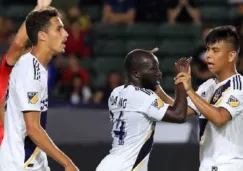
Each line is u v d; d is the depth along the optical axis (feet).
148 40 121.08
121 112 47.09
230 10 127.65
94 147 72.84
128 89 47.06
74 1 122.93
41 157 47.44
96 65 115.85
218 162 47.93
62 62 108.06
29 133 45.29
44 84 46.47
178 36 120.88
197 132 73.72
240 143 48.37
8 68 52.11
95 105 82.38
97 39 121.49
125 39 122.11
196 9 122.83
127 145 46.75
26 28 47.32
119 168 46.34
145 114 46.57
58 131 74.74
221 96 48.19
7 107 47.19
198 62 100.89
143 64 46.88
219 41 47.93
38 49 47.09
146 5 122.62
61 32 47.14
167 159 72.23
